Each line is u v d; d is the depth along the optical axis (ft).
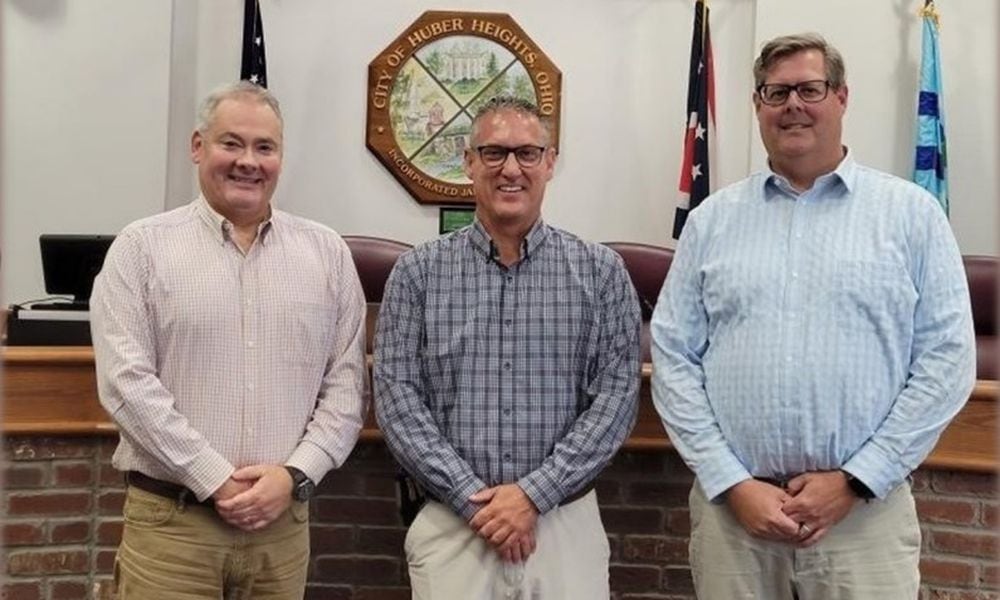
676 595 7.80
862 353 5.58
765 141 6.04
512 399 6.07
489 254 6.26
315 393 6.07
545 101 13.80
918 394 5.54
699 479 5.79
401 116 13.83
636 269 10.82
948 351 5.56
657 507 7.79
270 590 5.95
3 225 11.43
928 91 12.62
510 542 5.78
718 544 5.83
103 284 5.80
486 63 13.84
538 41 13.89
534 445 6.04
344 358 6.19
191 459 5.51
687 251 6.25
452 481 5.85
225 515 5.55
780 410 5.61
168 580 5.68
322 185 13.87
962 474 7.32
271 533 5.84
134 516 5.80
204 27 13.71
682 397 5.96
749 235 5.99
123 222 12.82
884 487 5.43
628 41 13.91
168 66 12.95
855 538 5.58
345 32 13.85
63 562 7.35
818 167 5.92
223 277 5.81
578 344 6.19
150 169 12.89
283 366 5.87
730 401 5.80
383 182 13.93
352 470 7.84
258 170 5.82
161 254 5.79
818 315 5.65
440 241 6.44
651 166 13.94
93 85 12.73
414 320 6.24
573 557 6.03
